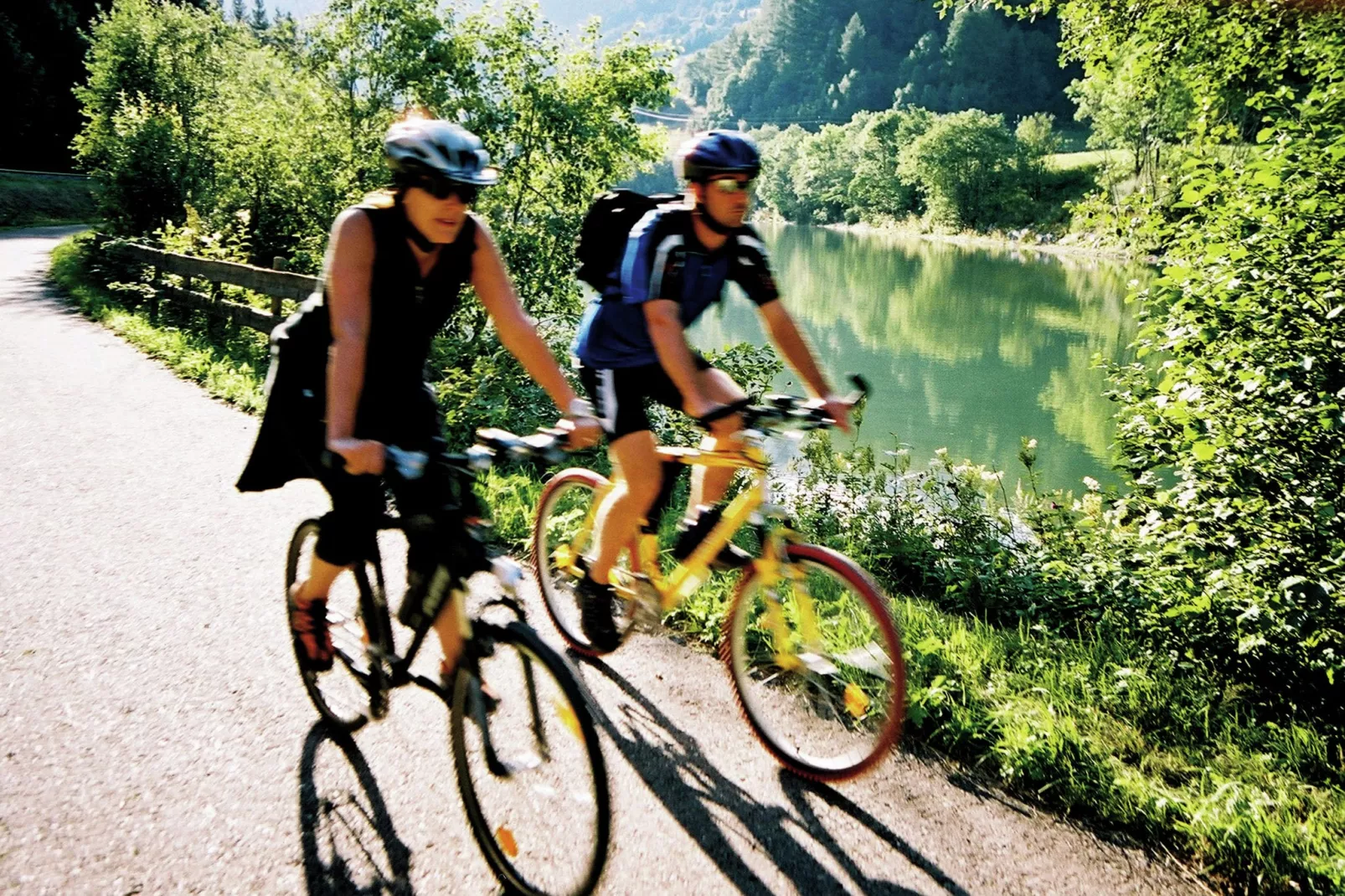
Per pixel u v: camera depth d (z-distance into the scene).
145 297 12.55
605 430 3.37
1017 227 81.25
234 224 14.20
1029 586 5.33
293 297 9.98
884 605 2.86
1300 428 5.14
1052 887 2.57
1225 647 4.55
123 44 22.33
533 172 12.60
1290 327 5.45
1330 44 6.74
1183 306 5.89
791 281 47.41
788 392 14.19
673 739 3.19
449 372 7.41
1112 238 7.09
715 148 2.96
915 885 2.54
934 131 85.81
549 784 2.36
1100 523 6.35
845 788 2.97
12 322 11.03
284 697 3.29
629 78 12.54
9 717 3.09
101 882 2.40
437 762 2.96
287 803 2.73
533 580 4.45
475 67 12.51
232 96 15.02
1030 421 18.86
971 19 145.38
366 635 2.81
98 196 17.22
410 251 2.52
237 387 7.84
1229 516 5.15
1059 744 3.13
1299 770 3.34
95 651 3.53
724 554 3.18
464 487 2.50
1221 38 8.18
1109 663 4.10
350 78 13.00
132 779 2.80
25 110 44.28
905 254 66.31
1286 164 5.60
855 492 6.48
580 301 11.39
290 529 4.87
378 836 2.62
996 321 33.38
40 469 5.63
